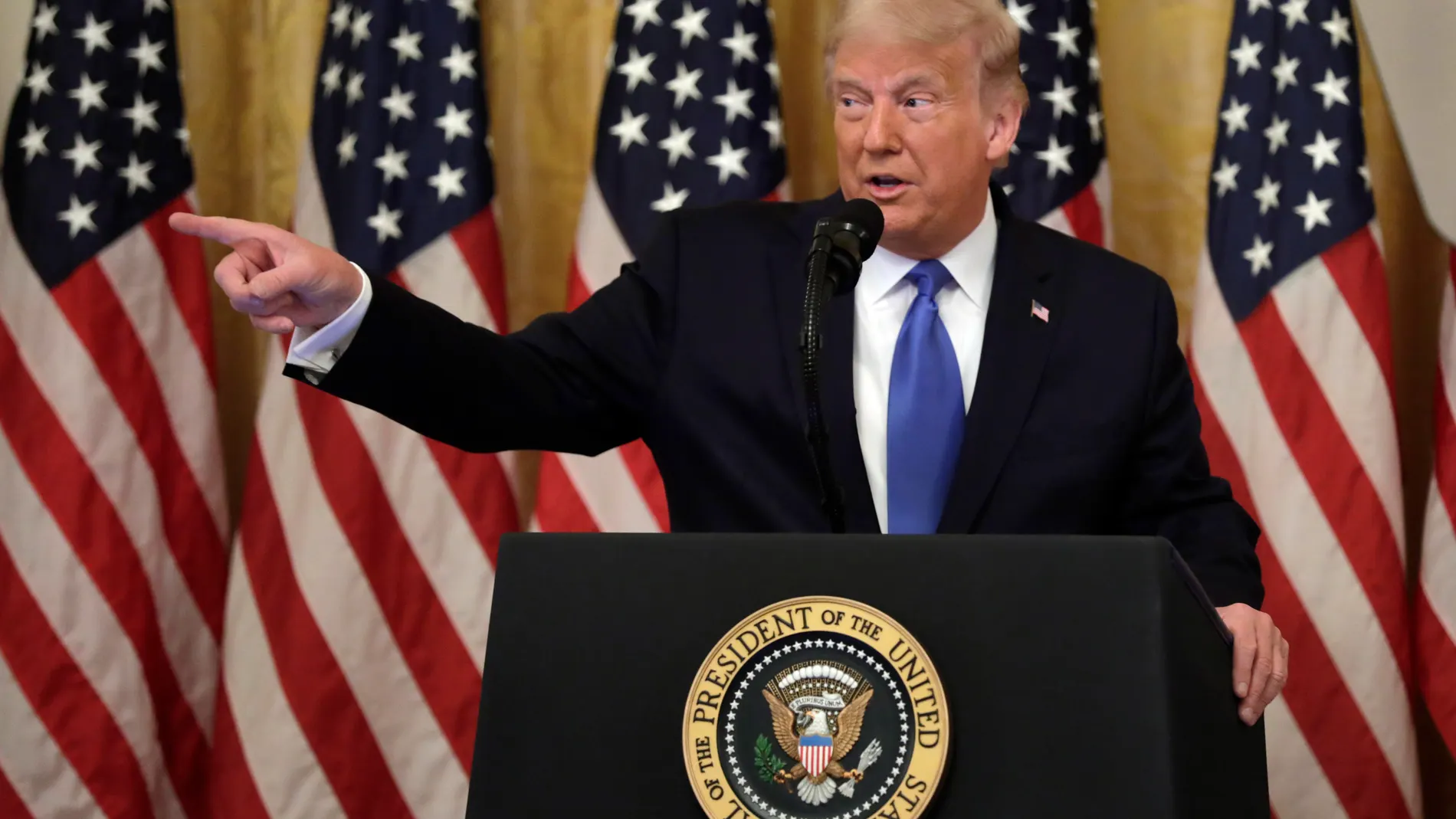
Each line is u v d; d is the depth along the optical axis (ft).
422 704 21.80
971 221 12.71
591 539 7.90
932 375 12.05
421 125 23.06
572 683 7.70
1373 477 21.76
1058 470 11.75
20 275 21.83
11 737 20.89
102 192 22.33
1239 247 22.72
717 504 11.81
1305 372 22.13
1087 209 22.93
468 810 7.62
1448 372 22.41
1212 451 22.21
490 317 22.61
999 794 7.16
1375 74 24.09
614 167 22.89
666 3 23.50
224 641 21.79
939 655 7.39
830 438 11.23
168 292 22.70
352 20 23.61
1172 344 12.89
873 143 12.10
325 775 21.33
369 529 22.00
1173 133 24.27
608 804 7.50
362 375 10.28
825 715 7.28
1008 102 13.02
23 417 21.54
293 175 24.31
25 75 22.68
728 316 12.41
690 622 7.68
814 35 24.71
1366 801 21.17
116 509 21.63
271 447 22.13
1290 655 21.54
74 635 21.22
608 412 12.37
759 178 22.75
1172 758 7.04
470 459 22.61
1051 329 12.46
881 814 7.09
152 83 23.18
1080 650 7.28
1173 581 7.43
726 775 7.29
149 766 21.50
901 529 11.59
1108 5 24.82
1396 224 24.09
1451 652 21.57
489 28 24.80
